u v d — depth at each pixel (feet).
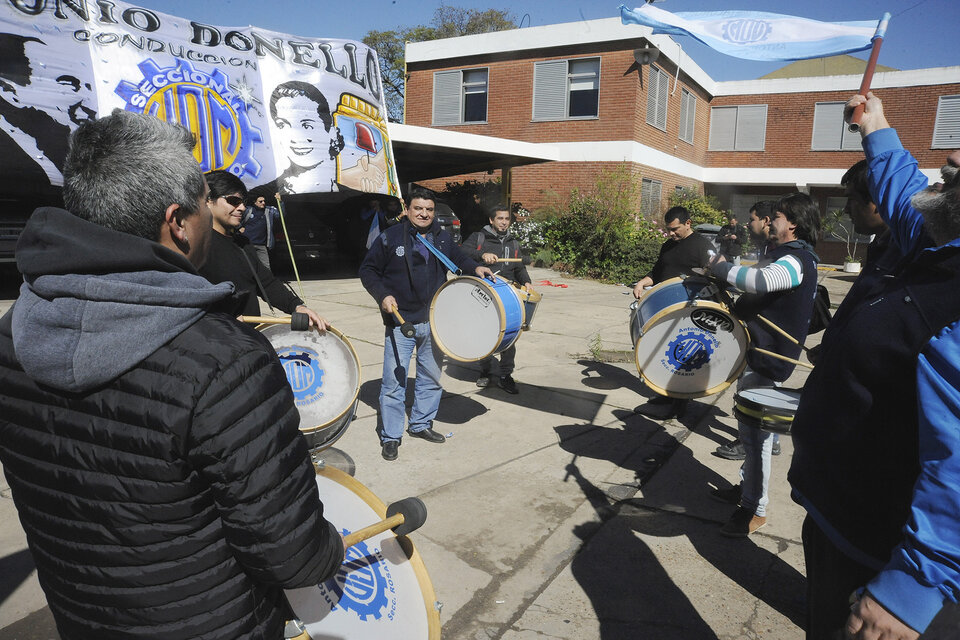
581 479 13.01
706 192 79.20
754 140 73.97
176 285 3.72
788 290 11.16
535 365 22.03
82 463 3.67
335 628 5.42
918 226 5.33
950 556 3.74
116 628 3.90
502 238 19.33
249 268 11.00
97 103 20.40
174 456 3.51
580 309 33.65
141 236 3.79
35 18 19.74
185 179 3.89
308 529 3.89
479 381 19.22
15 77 19.63
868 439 4.71
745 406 9.56
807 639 5.53
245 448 3.59
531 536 10.75
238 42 21.70
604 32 54.13
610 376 20.83
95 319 3.49
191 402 3.48
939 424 3.88
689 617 8.76
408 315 13.64
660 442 15.24
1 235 27.45
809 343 27.22
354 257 44.09
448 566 9.81
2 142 19.52
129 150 3.71
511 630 8.43
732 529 10.82
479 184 59.00
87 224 3.62
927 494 3.87
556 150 52.95
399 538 5.58
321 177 22.81
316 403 8.74
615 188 50.72
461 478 12.89
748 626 8.61
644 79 55.16
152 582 3.75
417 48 62.69
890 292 4.67
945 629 4.08
